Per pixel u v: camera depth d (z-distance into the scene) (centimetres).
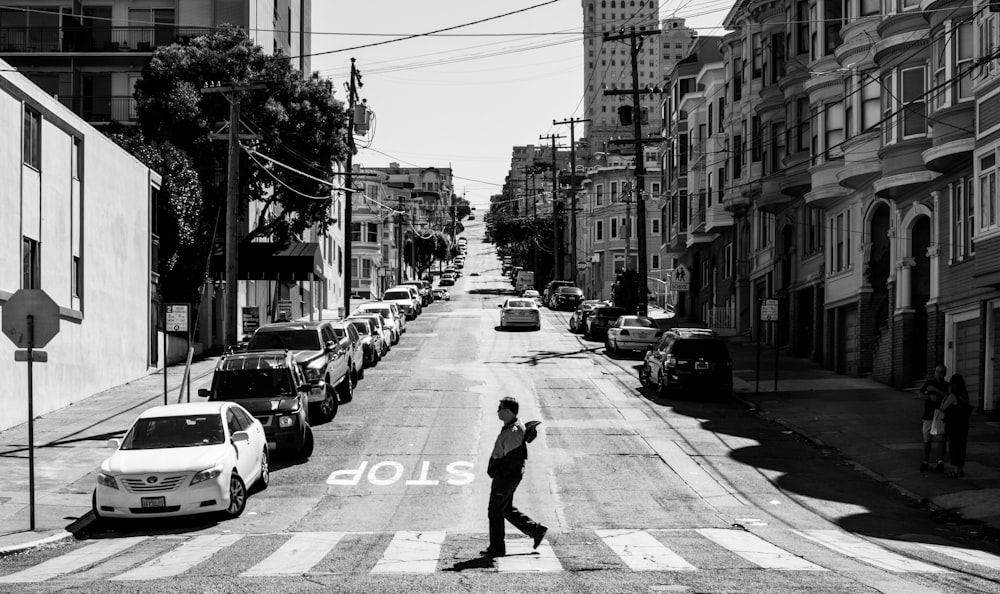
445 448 2212
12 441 2212
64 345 2677
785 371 3562
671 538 1362
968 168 2556
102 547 1370
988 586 997
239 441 1645
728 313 5306
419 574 1067
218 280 4266
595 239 9681
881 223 3238
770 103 4088
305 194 4316
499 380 3341
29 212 2461
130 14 5106
